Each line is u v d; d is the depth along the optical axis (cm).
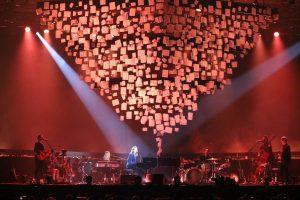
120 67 1731
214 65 1739
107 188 1255
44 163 1809
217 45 1716
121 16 1639
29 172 2041
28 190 1259
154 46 1702
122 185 1256
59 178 1811
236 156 2133
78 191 1256
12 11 2002
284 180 1677
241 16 1675
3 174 1873
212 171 1834
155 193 1250
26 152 2108
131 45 1695
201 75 1758
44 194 1256
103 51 1731
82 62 1827
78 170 1959
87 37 1733
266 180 1319
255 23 1712
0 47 2139
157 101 1747
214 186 1243
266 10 1666
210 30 1692
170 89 1766
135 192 1254
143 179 1778
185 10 1598
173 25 1611
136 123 2159
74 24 1706
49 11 1683
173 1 1581
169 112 1766
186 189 1245
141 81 1730
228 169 1914
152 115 1933
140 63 1808
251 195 1248
